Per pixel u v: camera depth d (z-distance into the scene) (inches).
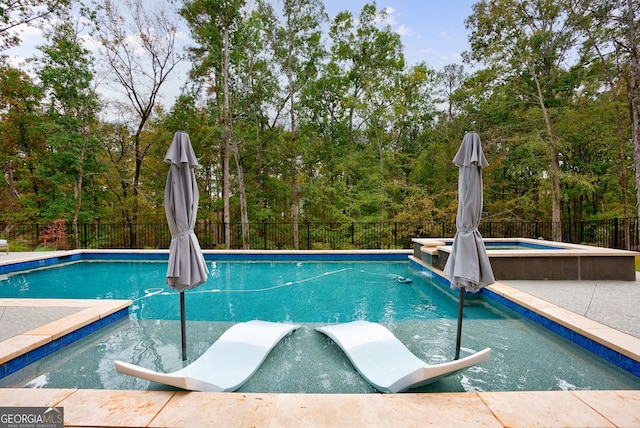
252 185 703.1
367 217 635.5
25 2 487.8
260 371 126.4
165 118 647.8
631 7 459.2
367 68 729.6
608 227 568.7
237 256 418.0
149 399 96.4
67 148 583.2
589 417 86.9
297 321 199.6
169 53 645.3
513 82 622.8
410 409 90.7
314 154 677.9
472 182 129.6
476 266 127.1
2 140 613.6
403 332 170.7
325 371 126.7
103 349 148.3
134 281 308.8
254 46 579.8
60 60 522.6
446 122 792.9
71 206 606.5
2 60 530.0
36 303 188.2
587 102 600.4
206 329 175.5
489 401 94.7
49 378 121.0
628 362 123.9
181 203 126.0
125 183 734.5
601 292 211.9
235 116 596.4
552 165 574.2
